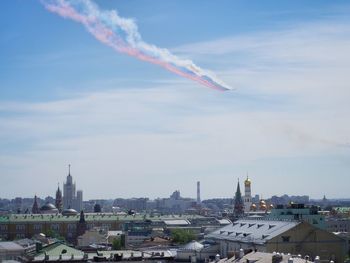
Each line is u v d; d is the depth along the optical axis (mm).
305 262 172625
